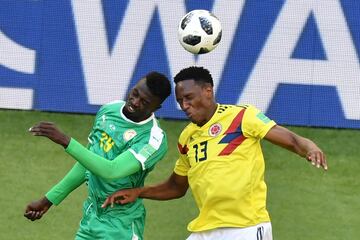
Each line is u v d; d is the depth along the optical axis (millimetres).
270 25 49719
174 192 30422
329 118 50406
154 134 29719
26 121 49844
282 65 49906
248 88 50062
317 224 40938
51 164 45844
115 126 29875
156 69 50000
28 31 49969
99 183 29844
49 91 50500
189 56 49812
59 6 49844
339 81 50062
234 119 28344
